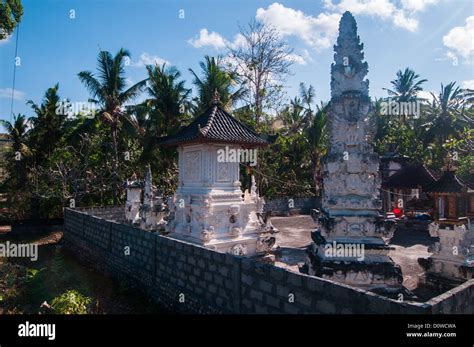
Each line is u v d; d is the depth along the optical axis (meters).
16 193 27.00
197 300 8.92
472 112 36.22
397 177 25.05
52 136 30.06
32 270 13.98
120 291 12.19
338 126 9.31
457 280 9.81
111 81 27.77
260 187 32.78
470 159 20.72
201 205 12.20
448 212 12.59
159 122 28.11
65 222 21.80
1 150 32.97
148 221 16.31
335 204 9.01
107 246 15.09
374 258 8.62
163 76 28.19
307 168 37.72
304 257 14.55
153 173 29.86
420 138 37.97
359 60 9.38
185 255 9.52
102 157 29.73
